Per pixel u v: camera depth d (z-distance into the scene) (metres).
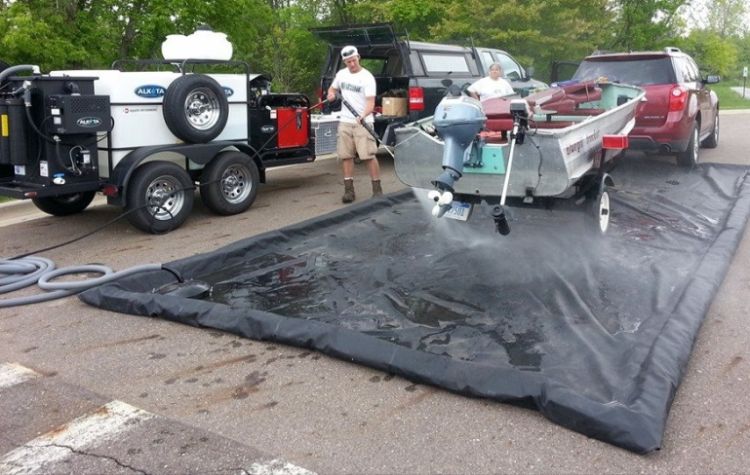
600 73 9.23
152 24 11.65
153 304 4.79
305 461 3.04
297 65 20.00
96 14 11.86
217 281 5.55
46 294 5.26
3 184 6.67
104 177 6.98
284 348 4.24
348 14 21.41
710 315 4.54
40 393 3.76
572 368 3.72
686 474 2.87
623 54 9.22
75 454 3.15
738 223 6.42
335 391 3.67
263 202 8.65
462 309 4.68
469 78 11.12
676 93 8.51
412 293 5.03
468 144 4.93
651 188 8.21
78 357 4.21
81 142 6.58
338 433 3.27
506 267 5.47
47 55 10.65
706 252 5.62
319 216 7.20
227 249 6.05
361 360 3.89
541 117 6.61
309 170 11.23
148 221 6.97
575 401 3.21
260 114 8.44
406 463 3.01
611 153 6.16
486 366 3.60
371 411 3.46
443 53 10.81
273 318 4.37
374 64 11.43
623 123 6.70
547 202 5.55
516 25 16.56
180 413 3.50
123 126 6.87
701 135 9.93
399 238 6.49
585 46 17.03
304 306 4.90
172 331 4.57
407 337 4.26
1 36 10.32
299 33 19.73
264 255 6.21
